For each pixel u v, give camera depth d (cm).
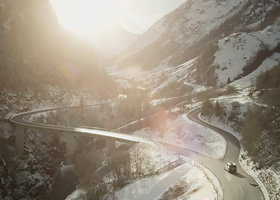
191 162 5038
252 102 7488
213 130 6850
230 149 5506
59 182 7362
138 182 4906
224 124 7262
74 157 8306
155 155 5891
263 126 5512
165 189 4297
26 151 8300
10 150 8050
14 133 8794
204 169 4472
